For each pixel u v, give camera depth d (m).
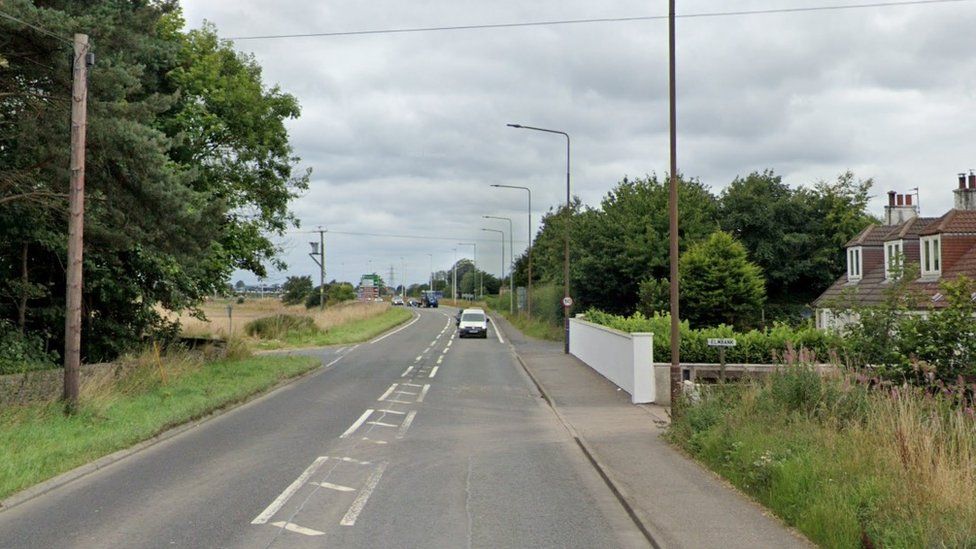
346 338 47.31
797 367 12.32
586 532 8.02
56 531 7.91
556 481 10.56
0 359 18.12
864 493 7.54
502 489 10.05
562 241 53.03
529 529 8.10
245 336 42.72
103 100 17.28
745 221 49.94
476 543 7.56
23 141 17.16
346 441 13.75
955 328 12.62
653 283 38.28
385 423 16.11
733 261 36.53
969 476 7.34
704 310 36.59
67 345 15.09
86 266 21.97
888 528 6.70
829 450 9.13
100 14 17.48
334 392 21.84
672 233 15.06
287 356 31.23
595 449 12.62
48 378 15.91
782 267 50.44
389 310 91.50
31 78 16.86
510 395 21.83
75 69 15.29
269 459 11.98
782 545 7.19
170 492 9.70
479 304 121.56
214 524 8.18
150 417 14.97
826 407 11.02
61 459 11.14
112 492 9.70
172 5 21.31
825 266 50.66
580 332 33.38
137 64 18.42
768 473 9.00
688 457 11.87
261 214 33.16
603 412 17.66
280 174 33.66
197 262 21.47
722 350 15.00
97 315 24.17
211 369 23.89
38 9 15.25
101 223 19.22
